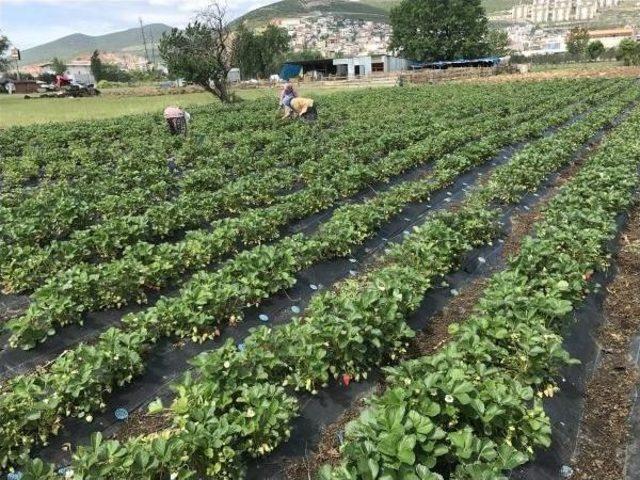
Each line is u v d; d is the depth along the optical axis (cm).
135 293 893
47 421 603
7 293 932
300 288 941
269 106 3688
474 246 1112
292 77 8994
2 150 2170
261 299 882
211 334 784
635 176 1378
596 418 667
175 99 5525
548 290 785
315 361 643
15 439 575
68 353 651
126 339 681
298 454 594
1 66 9981
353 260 1055
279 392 587
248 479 554
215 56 4422
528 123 2320
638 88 4303
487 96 3716
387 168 1546
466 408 544
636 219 1320
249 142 2100
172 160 1938
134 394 686
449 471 521
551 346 627
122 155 1930
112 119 3056
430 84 5975
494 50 12075
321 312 714
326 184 1370
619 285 992
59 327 813
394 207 1238
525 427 554
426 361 588
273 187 1397
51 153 1972
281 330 680
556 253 899
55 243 975
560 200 1180
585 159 1938
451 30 9488
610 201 1170
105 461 496
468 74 6938
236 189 1312
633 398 697
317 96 4425
